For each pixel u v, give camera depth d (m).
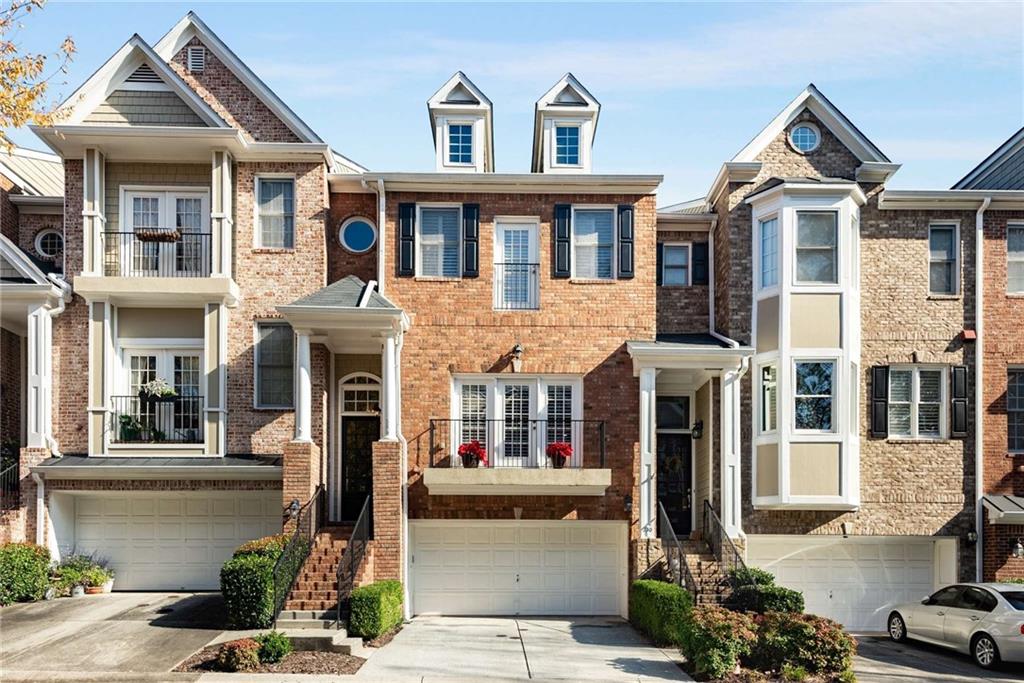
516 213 22.34
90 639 16.44
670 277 23.73
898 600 22.41
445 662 15.97
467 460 21.09
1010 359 22.48
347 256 22.80
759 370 22.00
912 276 22.61
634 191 22.44
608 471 20.92
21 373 23.08
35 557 19.98
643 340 22.05
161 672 14.57
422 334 22.00
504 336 22.03
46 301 21.23
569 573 22.12
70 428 21.55
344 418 22.83
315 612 17.56
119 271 21.78
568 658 16.55
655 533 21.34
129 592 21.52
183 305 22.08
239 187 22.27
